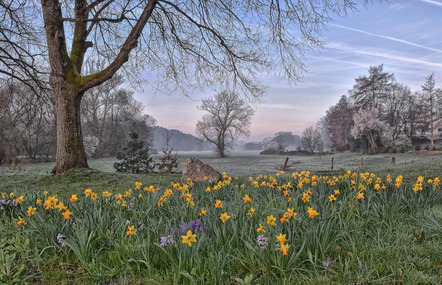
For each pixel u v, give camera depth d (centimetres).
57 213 438
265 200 548
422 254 344
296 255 301
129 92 5291
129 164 2034
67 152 1409
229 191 669
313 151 7875
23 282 308
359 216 446
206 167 1062
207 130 6419
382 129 5512
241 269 314
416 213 492
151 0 1348
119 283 298
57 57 1388
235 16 1602
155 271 315
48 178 1299
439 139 5884
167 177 1324
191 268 295
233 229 358
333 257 341
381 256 335
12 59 1756
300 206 484
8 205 545
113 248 361
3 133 3133
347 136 6638
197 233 355
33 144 3894
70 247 346
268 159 5144
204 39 1775
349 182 641
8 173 1883
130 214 466
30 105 2067
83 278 310
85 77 1413
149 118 6788
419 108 5903
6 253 367
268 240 318
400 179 573
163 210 489
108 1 1639
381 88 6341
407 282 282
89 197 573
